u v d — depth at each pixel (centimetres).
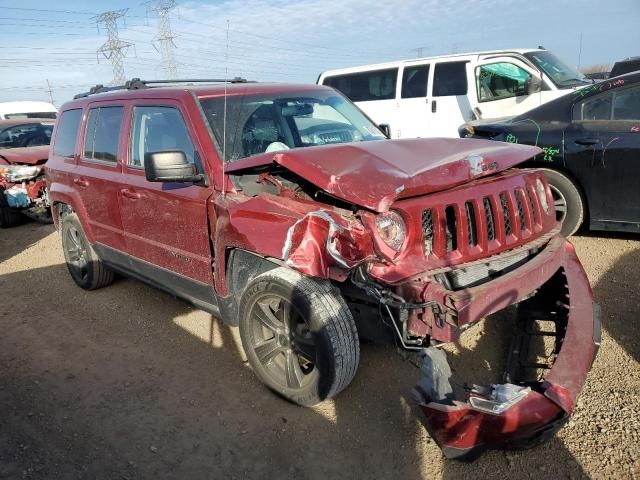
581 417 281
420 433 280
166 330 423
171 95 371
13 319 471
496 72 878
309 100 410
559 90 821
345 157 280
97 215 454
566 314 303
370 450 271
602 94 504
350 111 435
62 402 333
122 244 430
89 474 267
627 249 505
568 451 259
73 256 529
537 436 238
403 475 253
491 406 233
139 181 390
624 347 340
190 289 369
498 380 316
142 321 444
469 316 236
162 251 380
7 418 319
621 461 249
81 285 529
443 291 237
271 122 371
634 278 438
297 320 295
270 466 265
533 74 841
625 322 369
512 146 327
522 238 299
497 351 345
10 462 278
